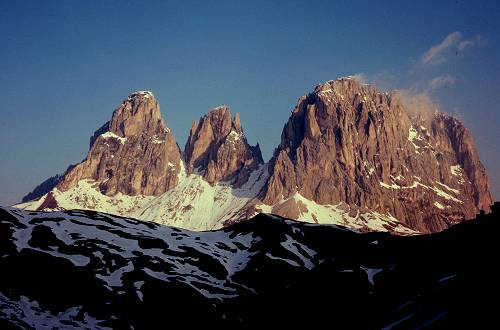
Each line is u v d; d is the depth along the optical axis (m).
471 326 122.50
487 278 141.38
